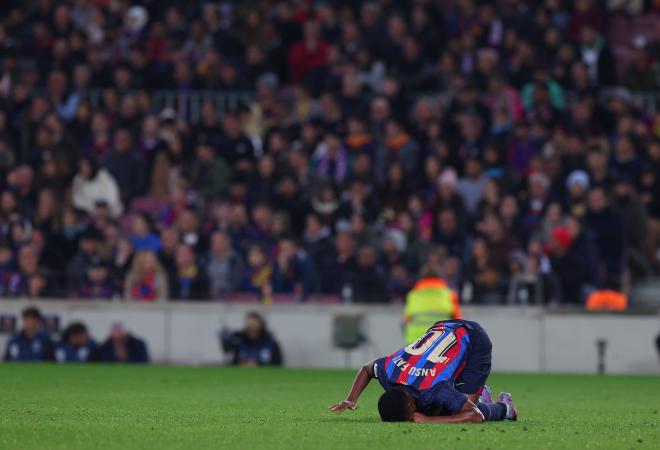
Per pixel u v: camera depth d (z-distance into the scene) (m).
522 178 96.31
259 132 108.44
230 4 123.25
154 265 88.00
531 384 70.69
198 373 75.19
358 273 86.81
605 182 94.81
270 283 87.38
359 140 100.56
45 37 117.62
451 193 91.88
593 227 89.62
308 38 113.06
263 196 98.00
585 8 114.31
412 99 109.44
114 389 60.38
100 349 86.44
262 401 53.12
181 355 86.75
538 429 37.62
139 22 118.81
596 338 83.69
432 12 113.56
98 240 90.81
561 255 84.94
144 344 87.06
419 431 35.66
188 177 99.62
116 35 118.25
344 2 119.12
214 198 99.94
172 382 66.69
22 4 125.56
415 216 92.25
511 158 99.81
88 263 90.00
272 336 84.75
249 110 105.88
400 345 85.31
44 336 87.12
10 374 71.12
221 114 111.06
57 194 101.38
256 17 117.38
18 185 101.88
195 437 35.00
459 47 110.56
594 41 112.62
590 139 98.19
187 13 120.56
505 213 90.44
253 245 88.38
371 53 111.12
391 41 111.06
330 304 85.94
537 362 84.19
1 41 118.81
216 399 54.22
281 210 96.75
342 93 106.88
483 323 84.75
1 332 88.06
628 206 91.12
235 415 44.03
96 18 119.00
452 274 84.44
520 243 89.50
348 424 39.03
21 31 120.31
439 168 97.31
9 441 33.69
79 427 37.81
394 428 36.38
